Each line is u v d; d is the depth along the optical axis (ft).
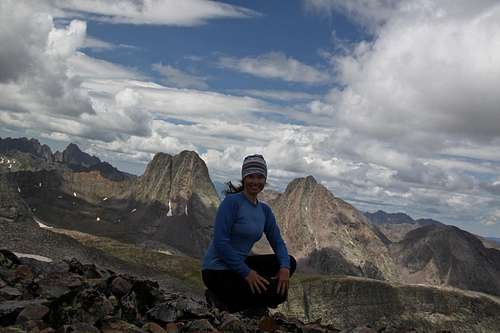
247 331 7.99
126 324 6.82
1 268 9.27
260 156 9.37
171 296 9.07
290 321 9.53
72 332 5.99
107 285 8.62
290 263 9.66
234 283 9.25
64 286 7.97
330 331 9.25
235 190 9.70
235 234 9.18
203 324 7.43
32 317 6.42
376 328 9.34
